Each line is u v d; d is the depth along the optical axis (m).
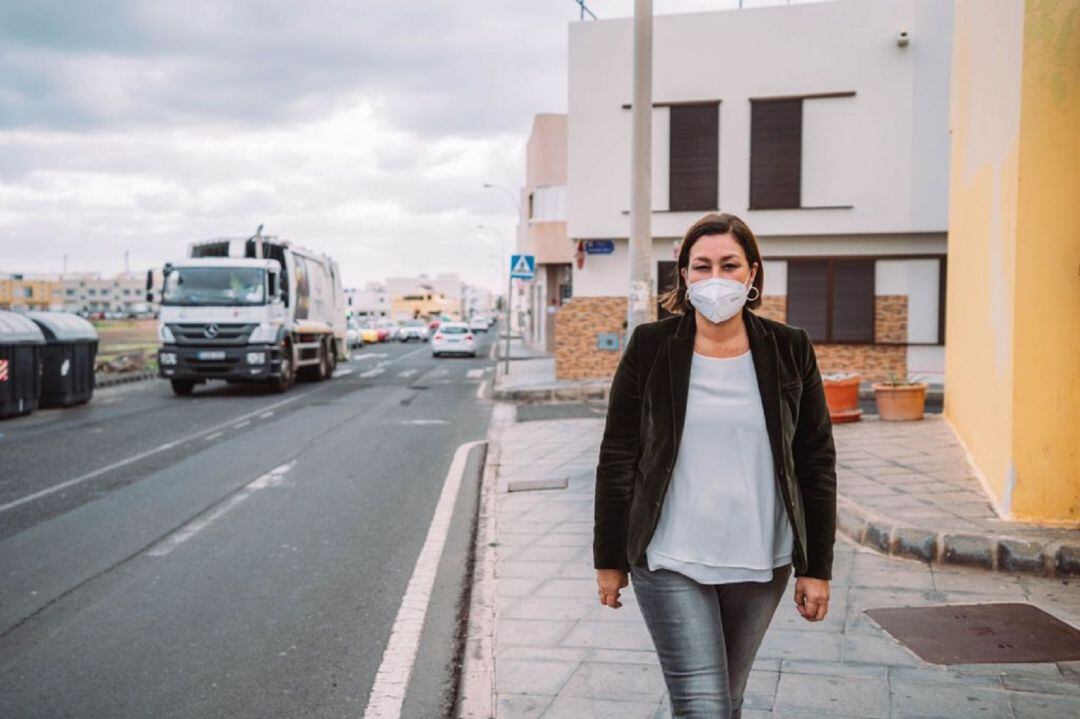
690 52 19.73
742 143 19.66
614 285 20.55
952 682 3.89
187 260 20.14
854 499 6.76
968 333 9.15
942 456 8.73
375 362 35.19
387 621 5.14
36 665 4.51
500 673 4.14
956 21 11.07
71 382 17.44
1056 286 5.82
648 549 2.53
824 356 19.89
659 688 3.95
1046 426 5.88
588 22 20.09
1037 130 5.82
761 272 2.64
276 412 16.56
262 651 4.68
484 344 55.81
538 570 5.87
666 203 19.95
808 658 4.20
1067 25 5.72
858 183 19.31
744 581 2.50
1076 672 3.96
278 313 20.45
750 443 2.50
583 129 20.20
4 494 8.83
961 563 5.55
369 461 10.89
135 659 4.58
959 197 10.55
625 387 2.63
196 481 9.54
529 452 11.10
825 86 19.31
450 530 7.34
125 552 6.66
